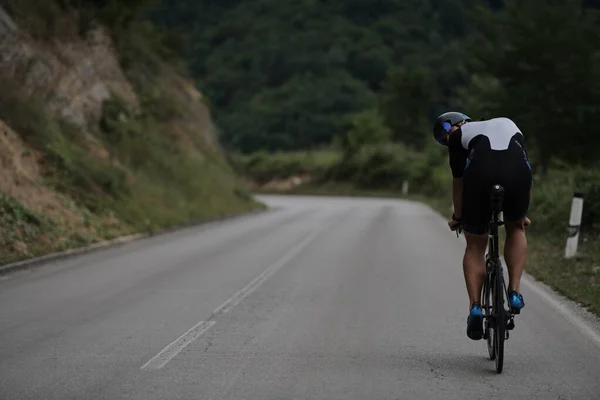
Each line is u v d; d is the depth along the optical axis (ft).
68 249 60.85
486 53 95.91
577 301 37.96
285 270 51.52
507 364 25.59
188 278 47.47
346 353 27.14
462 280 46.44
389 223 99.14
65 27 95.35
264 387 22.65
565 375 24.09
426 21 647.56
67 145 82.53
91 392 22.06
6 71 80.18
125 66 111.96
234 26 599.16
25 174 68.85
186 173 112.16
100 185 81.76
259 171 265.13
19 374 24.07
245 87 501.15
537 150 97.35
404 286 43.91
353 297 39.91
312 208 140.87
